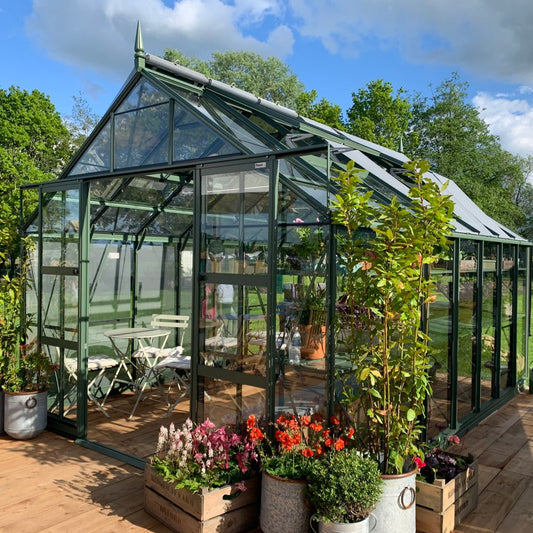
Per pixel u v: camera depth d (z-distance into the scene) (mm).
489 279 6367
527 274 7996
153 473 3555
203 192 4164
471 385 5895
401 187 5441
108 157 4973
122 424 5703
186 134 4309
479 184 23078
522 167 30156
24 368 5324
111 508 3699
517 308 7457
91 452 4848
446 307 5168
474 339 5945
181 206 7020
